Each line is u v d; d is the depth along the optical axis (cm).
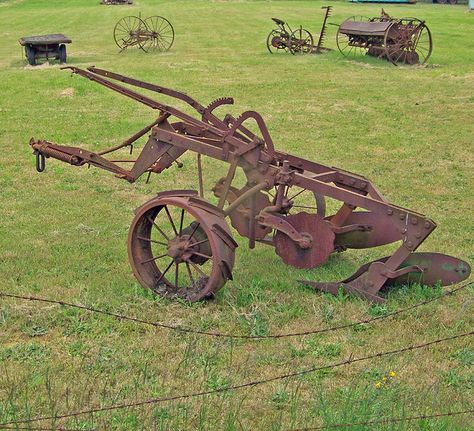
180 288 758
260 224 772
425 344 646
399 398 556
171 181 1244
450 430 512
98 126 1669
